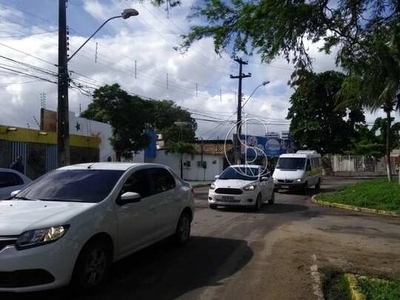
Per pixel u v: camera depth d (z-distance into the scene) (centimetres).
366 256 925
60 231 598
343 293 681
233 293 661
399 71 821
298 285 707
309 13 718
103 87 3372
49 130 2872
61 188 739
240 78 3809
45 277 583
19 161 1830
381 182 2506
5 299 614
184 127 5716
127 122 3406
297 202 2059
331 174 5394
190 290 670
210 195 1658
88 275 638
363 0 757
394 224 1396
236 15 733
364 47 802
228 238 1084
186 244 993
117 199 724
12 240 578
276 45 736
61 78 1767
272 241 1059
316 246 1014
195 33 756
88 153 2952
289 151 5025
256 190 1652
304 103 5072
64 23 1780
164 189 895
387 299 600
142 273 757
